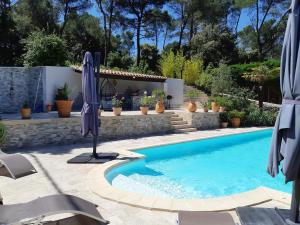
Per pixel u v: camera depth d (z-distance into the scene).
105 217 4.84
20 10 30.91
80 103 17.55
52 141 10.98
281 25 37.59
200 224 3.54
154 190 7.29
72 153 9.58
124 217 4.86
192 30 40.41
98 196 5.79
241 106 19.94
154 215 4.95
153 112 15.88
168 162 10.50
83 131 8.61
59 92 12.31
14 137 10.02
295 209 3.79
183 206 5.22
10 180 6.68
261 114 19.61
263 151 12.64
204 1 37.19
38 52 17.53
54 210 3.45
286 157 3.33
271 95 27.28
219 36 35.78
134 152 9.98
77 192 6.00
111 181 7.61
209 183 8.16
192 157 11.38
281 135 3.52
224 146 13.75
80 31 35.34
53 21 32.09
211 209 5.11
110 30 32.78
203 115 16.81
